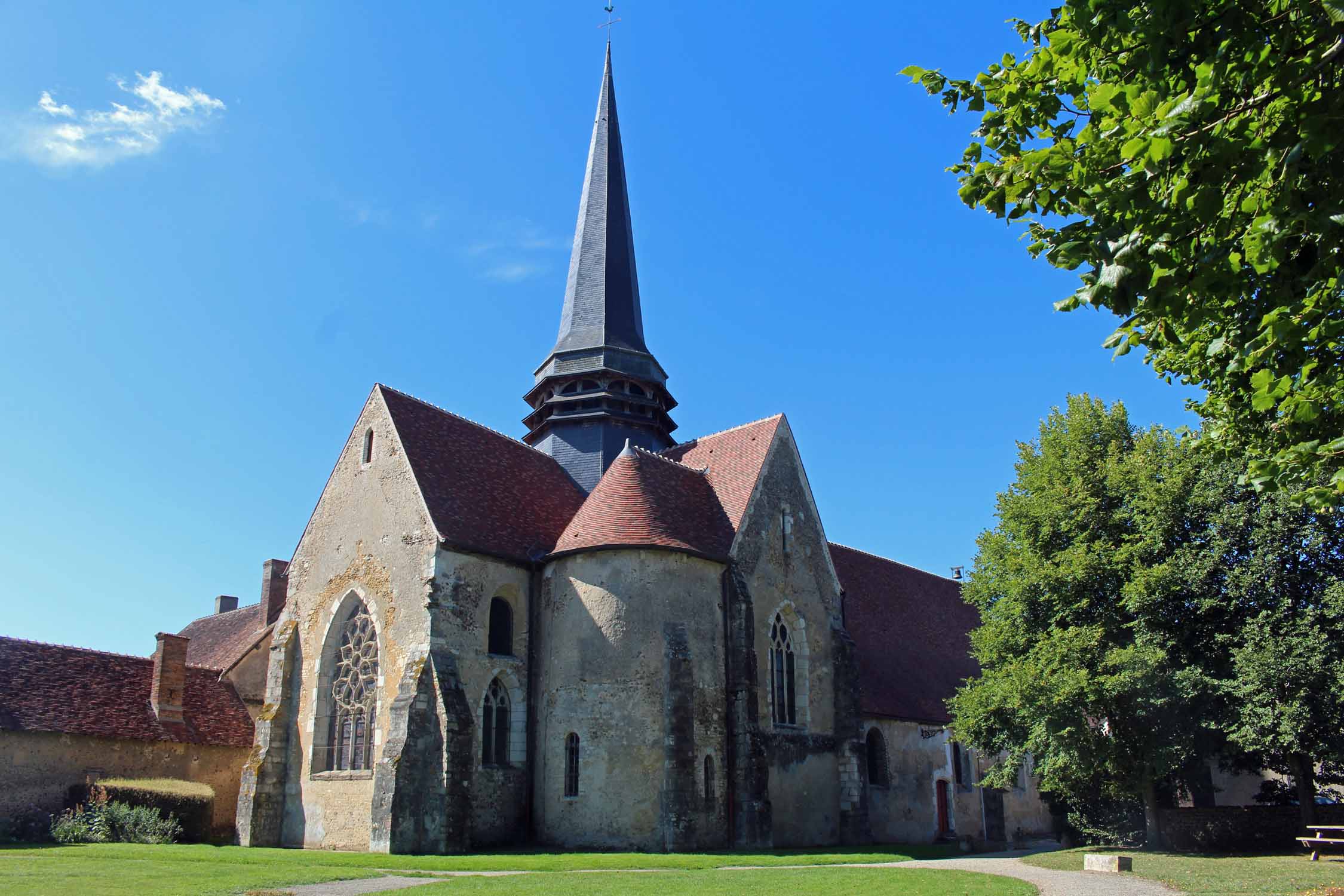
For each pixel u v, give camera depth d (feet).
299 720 99.86
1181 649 86.79
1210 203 27.22
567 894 54.39
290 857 77.25
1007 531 101.81
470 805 83.76
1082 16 29.40
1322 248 28.58
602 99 148.56
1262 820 92.84
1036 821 131.44
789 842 95.71
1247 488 83.15
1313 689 77.30
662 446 131.54
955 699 99.96
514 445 116.16
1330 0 23.57
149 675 116.26
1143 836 98.27
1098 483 95.30
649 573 91.86
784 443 113.70
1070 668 84.43
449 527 92.79
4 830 91.76
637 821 85.15
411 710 84.38
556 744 90.43
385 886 58.54
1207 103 26.96
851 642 109.81
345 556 100.68
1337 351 34.50
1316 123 26.12
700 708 90.38
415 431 101.86
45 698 102.94
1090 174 29.35
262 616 146.10
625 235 140.36
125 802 94.68
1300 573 81.66
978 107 34.78
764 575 102.94
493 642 94.53
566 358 130.00
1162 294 29.04
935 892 55.26
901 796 111.75
